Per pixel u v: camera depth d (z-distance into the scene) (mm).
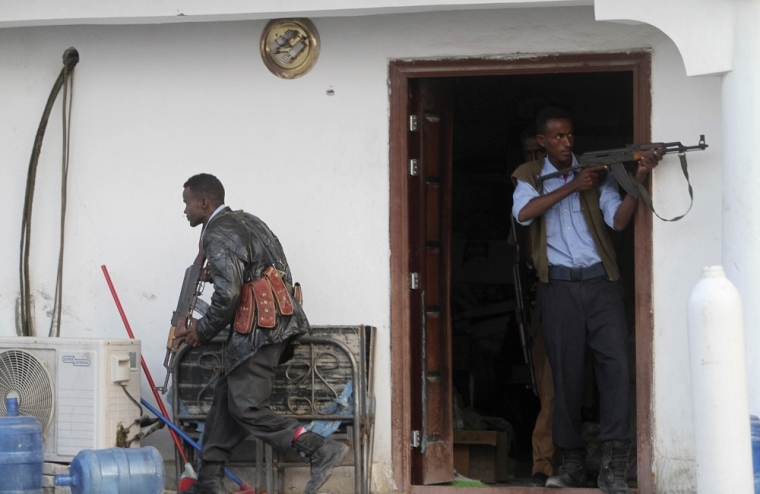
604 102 12578
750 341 7312
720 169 8336
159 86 9414
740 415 5957
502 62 8859
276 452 8562
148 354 9328
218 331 7734
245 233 7793
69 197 9555
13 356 8328
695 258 8383
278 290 7793
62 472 8172
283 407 8453
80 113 9562
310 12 8375
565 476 8672
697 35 7625
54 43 9648
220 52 9305
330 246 9055
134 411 8445
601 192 8672
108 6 8641
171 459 9156
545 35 8773
